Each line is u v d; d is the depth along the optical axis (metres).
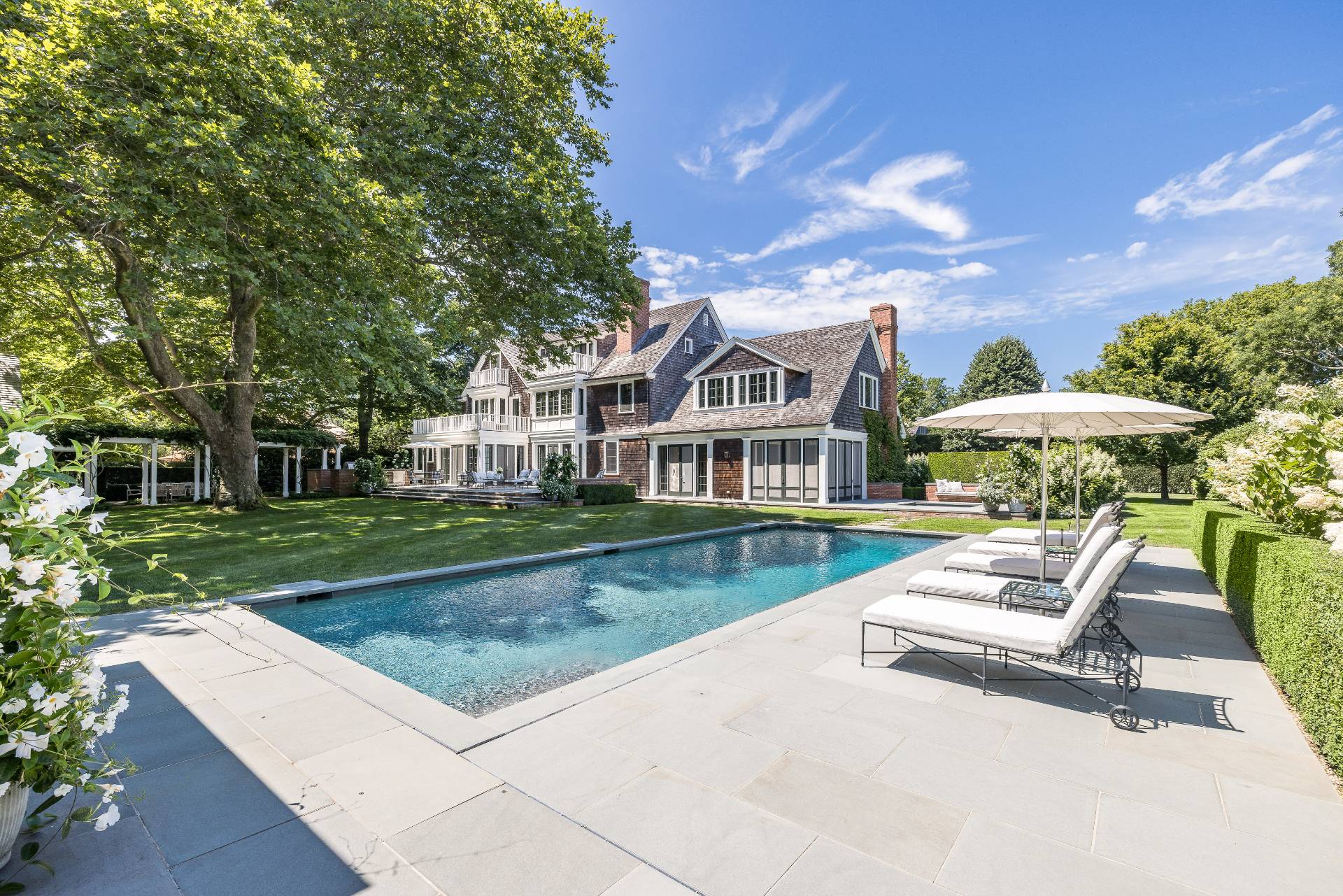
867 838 2.52
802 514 18.81
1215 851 2.44
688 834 2.54
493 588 9.03
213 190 10.19
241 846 2.46
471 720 3.71
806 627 5.84
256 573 8.80
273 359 18.55
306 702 4.02
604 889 2.20
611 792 2.88
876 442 25.91
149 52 9.36
